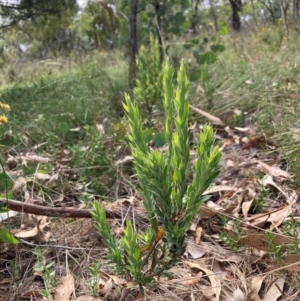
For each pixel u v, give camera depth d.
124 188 2.27
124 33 5.53
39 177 2.27
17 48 6.81
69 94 3.82
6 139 2.81
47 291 1.36
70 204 2.14
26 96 3.95
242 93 3.27
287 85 3.11
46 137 2.97
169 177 1.20
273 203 1.92
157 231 1.25
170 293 1.40
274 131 2.57
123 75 4.65
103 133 2.82
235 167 2.30
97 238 1.75
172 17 3.93
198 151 1.17
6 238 1.55
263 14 6.64
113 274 1.53
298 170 2.02
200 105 3.26
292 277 1.44
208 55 3.74
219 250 1.64
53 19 6.61
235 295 1.39
